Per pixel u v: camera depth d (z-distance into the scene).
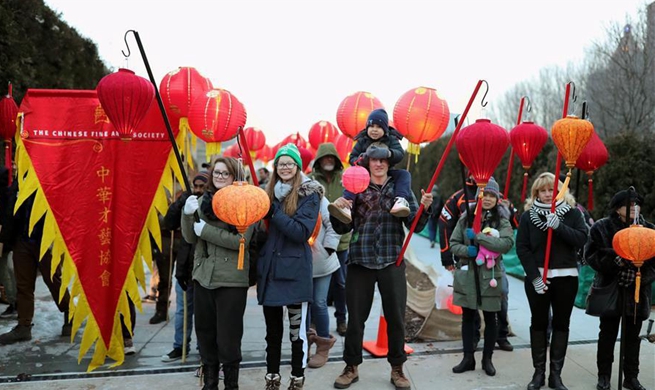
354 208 3.58
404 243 3.64
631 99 9.55
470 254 3.78
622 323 3.36
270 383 3.35
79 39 8.70
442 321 4.67
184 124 4.25
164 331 5.08
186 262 3.81
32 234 4.65
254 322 5.44
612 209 3.53
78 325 4.09
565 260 3.48
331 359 4.23
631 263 3.36
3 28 6.59
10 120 4.62
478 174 3.38
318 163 4.71
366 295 3.61
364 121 4.79
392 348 3.56
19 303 4.73
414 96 3.81
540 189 3.59
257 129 9.77
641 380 3.69
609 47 10.20
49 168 4.07
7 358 4.30
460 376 3.82
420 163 18.25
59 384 3.73
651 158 6.71
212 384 3.40
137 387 3.67
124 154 4.17
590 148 4.23
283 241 3.31
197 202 3.38
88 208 4.12
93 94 4.11
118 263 4.14
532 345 3.60
